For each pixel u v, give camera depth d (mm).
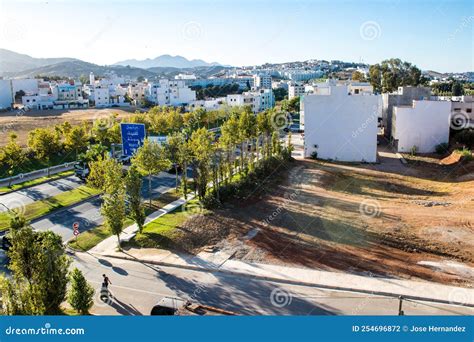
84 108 130500
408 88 74625
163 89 136625
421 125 64250
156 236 30484
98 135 62906
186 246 28938
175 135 50844
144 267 26266
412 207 36188
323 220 33062
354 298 21766
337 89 58531
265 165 48594
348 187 43875
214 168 38719
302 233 30625
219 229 31531
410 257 26281
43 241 17688
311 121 59875
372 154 58781
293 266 25594
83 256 28188
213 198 36812
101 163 38844
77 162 52906
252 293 22562
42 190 45125
